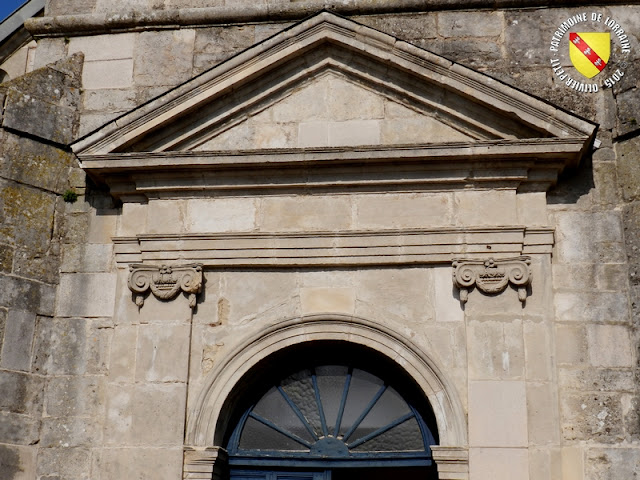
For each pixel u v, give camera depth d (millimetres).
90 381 8414
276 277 8516
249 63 8734
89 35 9789
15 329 8438
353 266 8445
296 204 8625
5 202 8734
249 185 8648
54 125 9219
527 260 8164
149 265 8523
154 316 8430
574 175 8594
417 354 8141
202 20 9617
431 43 9305
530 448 7734
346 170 8539
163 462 8008
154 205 8750
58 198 9039
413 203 8516
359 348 8414
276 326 8328
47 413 8352
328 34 8766
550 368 7941
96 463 8172
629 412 7832
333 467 8406
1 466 8055
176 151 8656
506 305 8133
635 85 8656
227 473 8445
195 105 8695
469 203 8453
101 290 8688
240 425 8562
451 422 7926
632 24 9227
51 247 8852
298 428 8531
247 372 8312
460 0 9359
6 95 9031
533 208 8438
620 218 8406
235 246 8523
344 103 8844
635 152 8477
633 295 8102
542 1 9312
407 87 8734
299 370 8688
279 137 8805
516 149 8273
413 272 8375
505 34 9273
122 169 8672
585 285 8227
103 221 8938
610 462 7715
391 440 8414
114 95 9492
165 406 8164
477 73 8445
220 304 8477
